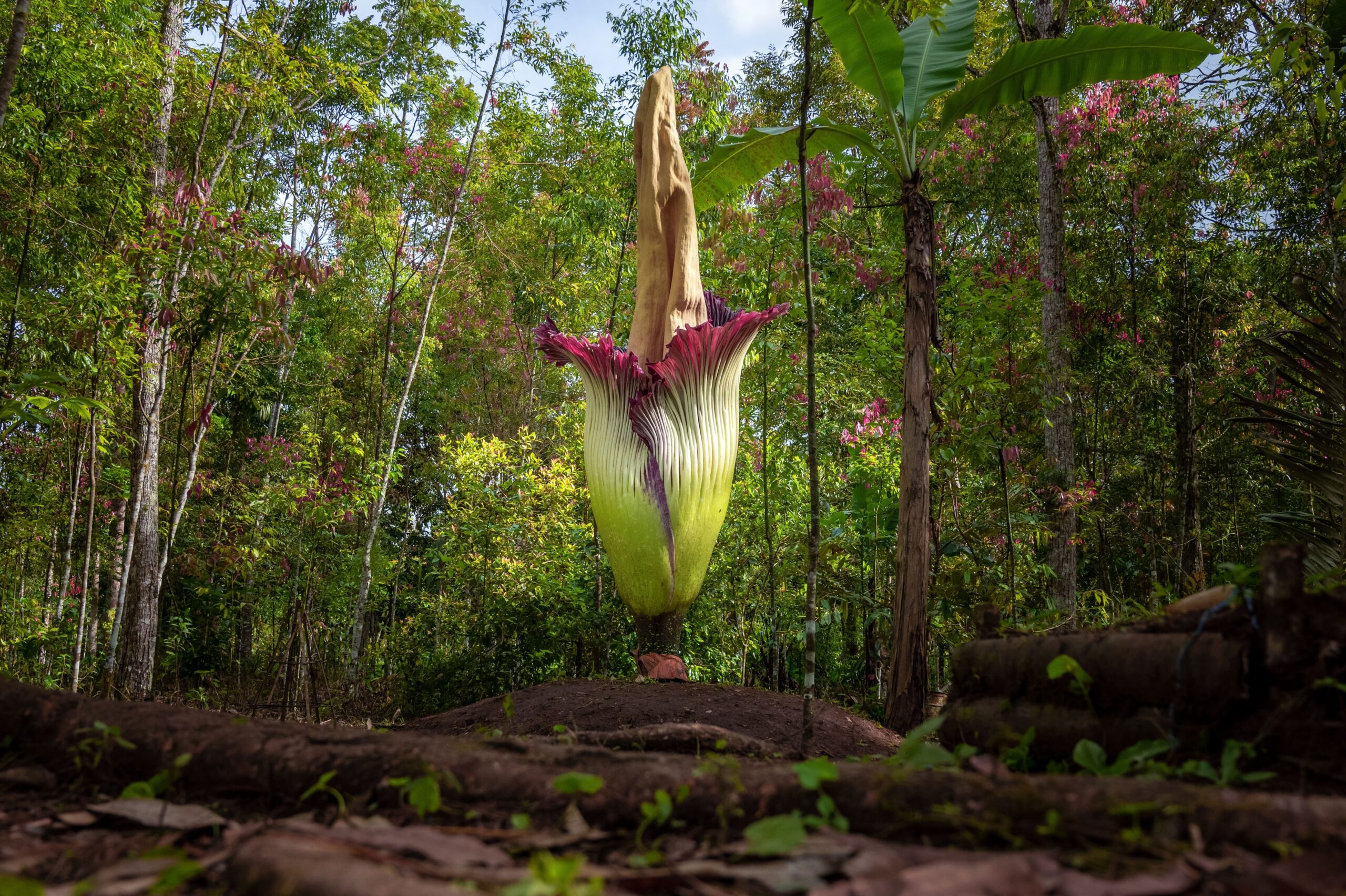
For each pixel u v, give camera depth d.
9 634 8.26
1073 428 9.45
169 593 13.51
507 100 11.18
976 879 1.11
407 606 13.19
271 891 1.08
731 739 3.24
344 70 10.12
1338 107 5.08
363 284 15.73
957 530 6.65
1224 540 11.26
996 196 12.87
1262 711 1.80
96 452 8.49
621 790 1.67
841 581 7.71
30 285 8.18
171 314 7.24
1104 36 5.41
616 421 5.82
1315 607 1.77
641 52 10.45
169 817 1.62
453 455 8.61
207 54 8.78
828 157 8.54
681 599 5.81
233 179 10.62
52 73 7.36
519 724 4.59
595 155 11.88
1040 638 2.41
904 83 5.54
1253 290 10.71
